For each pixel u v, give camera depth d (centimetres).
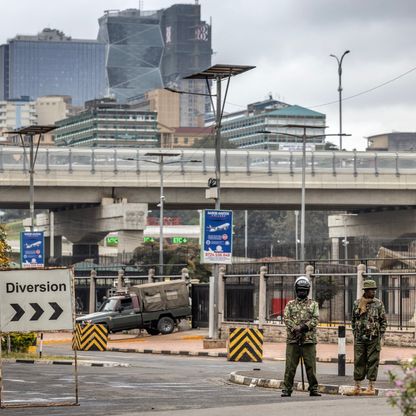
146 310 11162
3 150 18825
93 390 4481
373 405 3447
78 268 18775
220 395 4212
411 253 13600
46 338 11519
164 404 3725
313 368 4022
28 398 4034
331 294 9694
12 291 3438
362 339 4088
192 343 9988
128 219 19388
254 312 10288
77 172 19312
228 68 8938
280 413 3152
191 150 19912
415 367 2281
